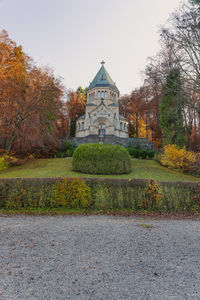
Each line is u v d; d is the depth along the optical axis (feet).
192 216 18.93
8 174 41.29
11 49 63.52
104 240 11.80
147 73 63.93
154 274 8.03
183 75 58.75
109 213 18.97
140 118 142.61
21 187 20.22
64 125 132.77
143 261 9.20
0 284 7.11
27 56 67.15
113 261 9.09
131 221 16.48
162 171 45.14
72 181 20.54
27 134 61.21
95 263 8.83
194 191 20.94
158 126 98.58
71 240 11.66
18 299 6.26
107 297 6.44
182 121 62.85
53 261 8.95
